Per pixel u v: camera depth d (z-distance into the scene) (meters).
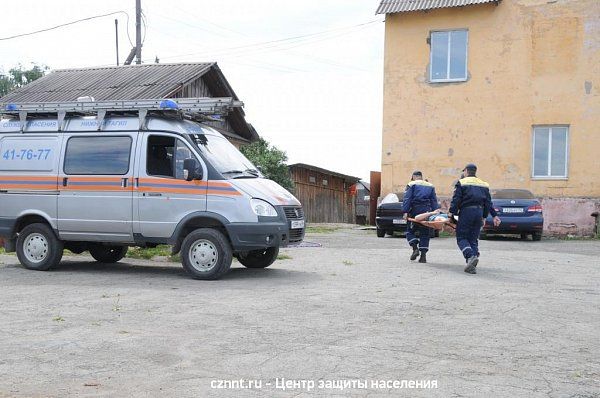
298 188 28.41
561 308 7.29
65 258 12.51
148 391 4.46
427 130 21.56
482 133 20.98
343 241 16.73
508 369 4.95
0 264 11.29
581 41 20.00
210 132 10.39
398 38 21.86
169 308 7.19
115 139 10.03
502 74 20.77
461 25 21.14
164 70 20.70
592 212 19.81
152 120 9.95
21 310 7.12
